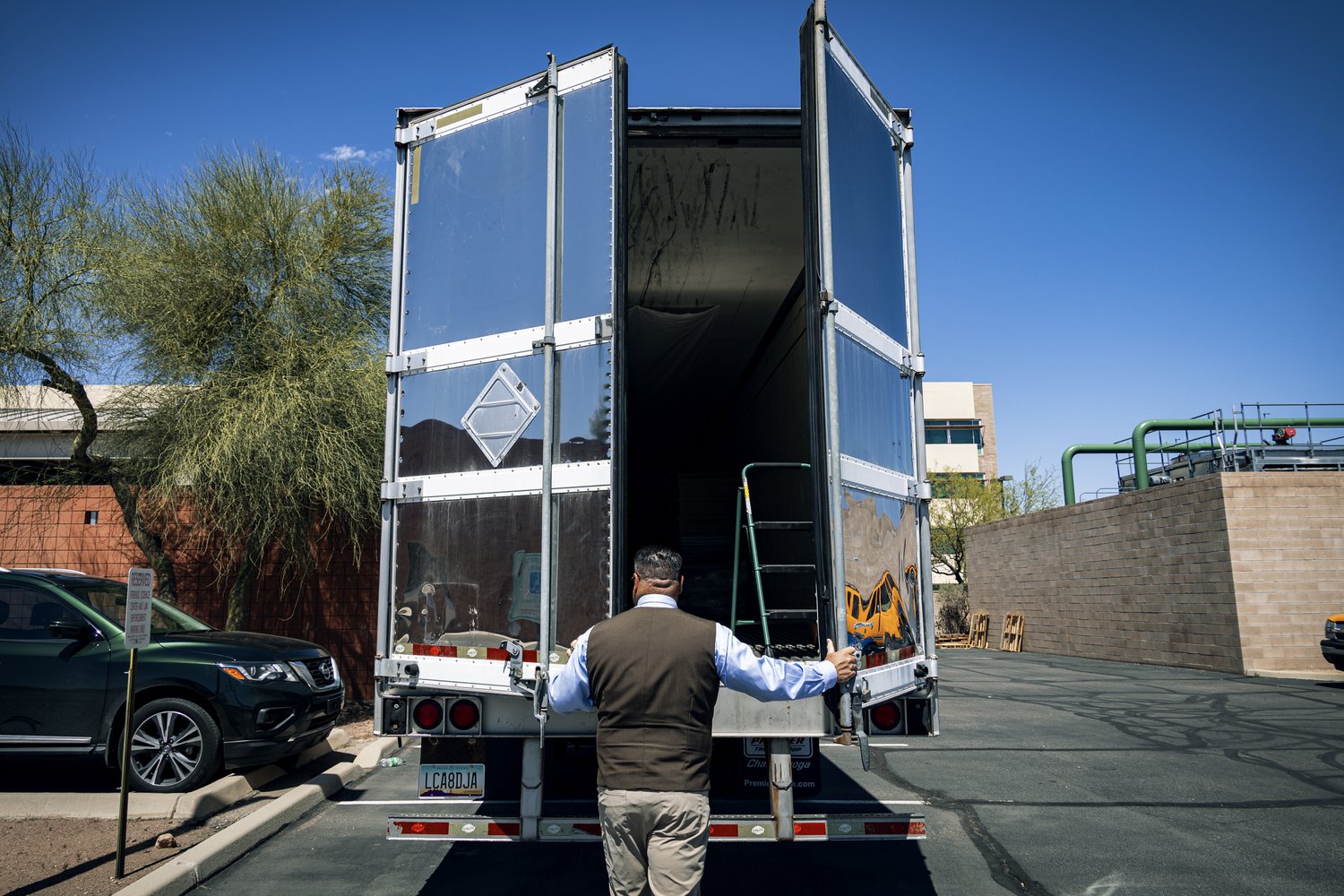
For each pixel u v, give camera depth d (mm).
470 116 4840
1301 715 11312
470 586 4359
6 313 10320
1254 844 5766
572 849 5820
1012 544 26688
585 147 4453
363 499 10961
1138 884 5031
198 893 4980
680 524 10133
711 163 6496
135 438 10898
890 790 7199
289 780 7609
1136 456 26031
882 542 4496
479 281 4637
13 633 7074
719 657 3189
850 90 4754
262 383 10273
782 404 8484
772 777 4059
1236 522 16703
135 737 6773
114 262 10539
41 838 5785
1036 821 6320
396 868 5426
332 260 11398
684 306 8992
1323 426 20953
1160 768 8062
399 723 4410
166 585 11203
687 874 3035
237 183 11180
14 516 11656
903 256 5223
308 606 11586
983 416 52281
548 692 3615
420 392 4738
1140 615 19797
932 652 4836
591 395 4215
